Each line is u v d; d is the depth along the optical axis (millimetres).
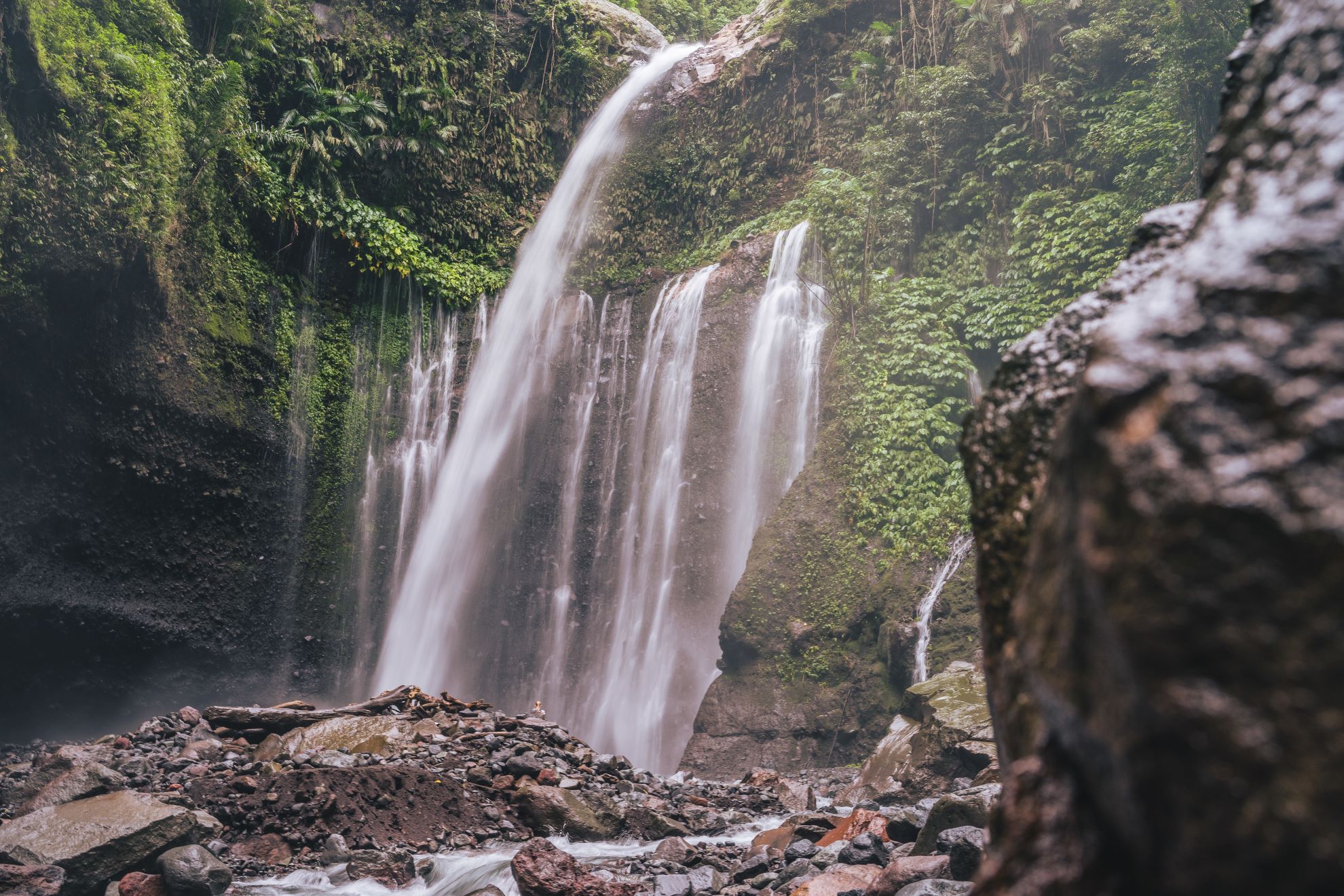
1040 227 17094
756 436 18469
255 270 18656
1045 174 17859
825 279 19062
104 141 14188
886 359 17172
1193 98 14984
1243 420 664
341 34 22656
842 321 18062
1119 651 675
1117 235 16062
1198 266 768
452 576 20172
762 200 22938
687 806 8406
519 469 20609
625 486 19656
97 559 15039
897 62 21281
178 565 16375
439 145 22641
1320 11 976
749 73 23984
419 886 5848
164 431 15977
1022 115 18641
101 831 5566
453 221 23109
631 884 5074
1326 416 636
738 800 9328
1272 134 918
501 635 19516
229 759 7863
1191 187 15070
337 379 19891
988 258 18094
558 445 20578
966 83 18984
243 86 18359
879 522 15961
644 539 19016
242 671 17219
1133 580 662
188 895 5438
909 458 16203
